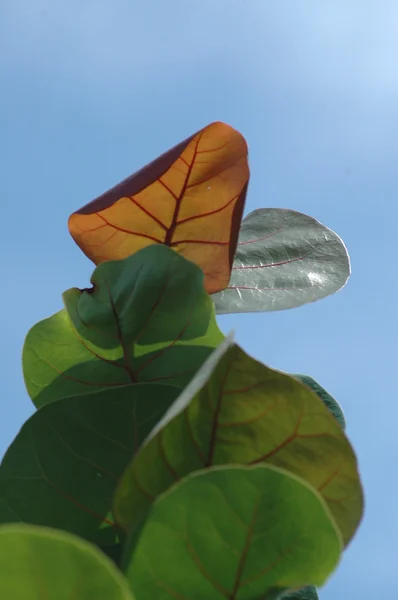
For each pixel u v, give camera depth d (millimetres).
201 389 1231
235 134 1410
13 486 1289
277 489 1170
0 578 1101
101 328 1376
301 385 1235
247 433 1243
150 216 1435
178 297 1364
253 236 1532
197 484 1170
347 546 1238
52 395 1389
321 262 1519
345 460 1240
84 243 1453
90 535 1282
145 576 1172
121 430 1303
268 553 1177
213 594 1180
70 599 1104
